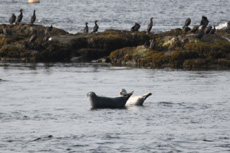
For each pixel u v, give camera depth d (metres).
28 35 163.00
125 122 64.25
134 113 70.00
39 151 51.50
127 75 116.94
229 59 135.12
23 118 66.94
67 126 62.12
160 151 51.50
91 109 73.38
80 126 62.12
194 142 54.75
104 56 156.50
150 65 138.38
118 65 140.38
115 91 91.94
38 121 65.06
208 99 82.44
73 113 70.25
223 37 144.00
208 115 68.69
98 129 60.50
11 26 174.12
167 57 136.62
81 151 51.53
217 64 133.25
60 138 56.31
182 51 136.62
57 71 124.50
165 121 64.81
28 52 151.50
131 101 76.94
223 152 51.22
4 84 100.38
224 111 71.56
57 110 72.56
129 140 55.50
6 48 152.25
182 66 134.62
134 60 142.00
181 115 68.62
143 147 52.84
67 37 160.75
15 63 143.88
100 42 157.75
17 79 108.38
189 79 109.12
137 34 160.88
